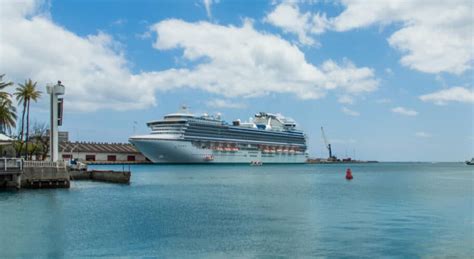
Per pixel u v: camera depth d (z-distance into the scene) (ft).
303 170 605.73
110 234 104.12
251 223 122.31
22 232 104.37
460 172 602.44
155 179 337.31
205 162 628.28
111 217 129.39
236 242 97.96
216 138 642.63
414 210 151.94
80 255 85.51
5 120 275.59
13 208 143.13
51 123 227.61
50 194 189.47
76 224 116.26
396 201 181.16
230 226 117.29
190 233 107.24
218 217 132.87
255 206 160.97
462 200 186.70
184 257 85.61
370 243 97.86
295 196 203.00
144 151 613.52
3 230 106.42
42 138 392.88
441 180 366.22
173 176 382.42
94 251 88.48
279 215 138.41
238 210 149.18
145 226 115.55
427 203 174.09
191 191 227.61
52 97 228.22
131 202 169.58
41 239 97.50
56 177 217.56
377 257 86.43
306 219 130.21
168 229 111.86
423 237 104.27
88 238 99.45
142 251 89.30
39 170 212.02
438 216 137.69
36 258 83.05
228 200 181.88
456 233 109.09
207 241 98.73
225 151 651.66
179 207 155.84
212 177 373.20
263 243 97.40
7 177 201.87
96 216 130.72
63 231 106.52
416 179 384.27
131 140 610.65
